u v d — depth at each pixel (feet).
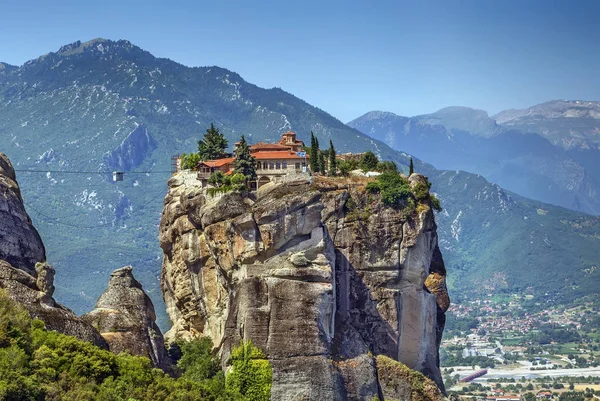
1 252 638.12
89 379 577.02
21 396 522.88
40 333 586.86
